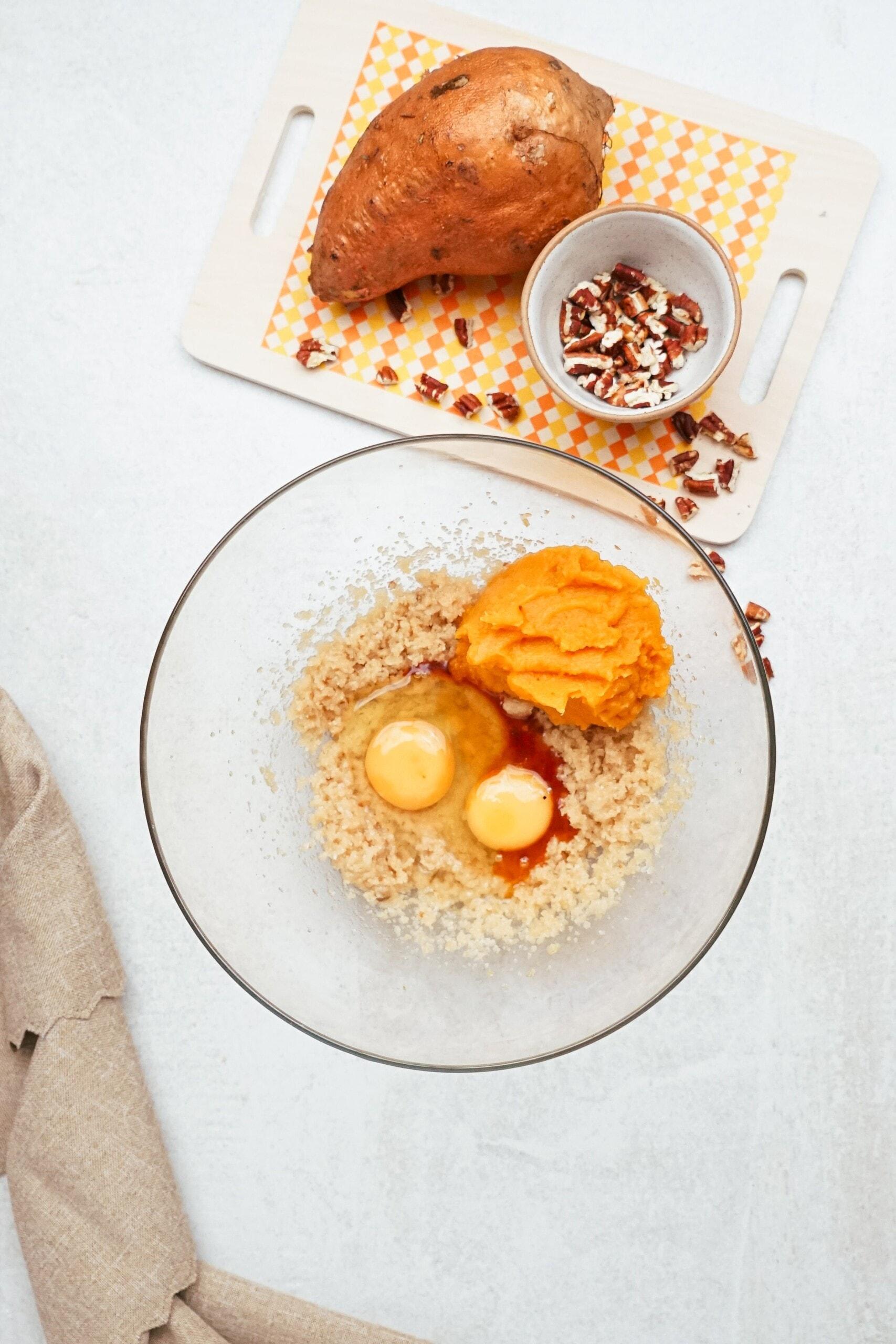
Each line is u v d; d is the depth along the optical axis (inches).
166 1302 34.1
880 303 35.0
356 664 34.1
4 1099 34.9
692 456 34.6
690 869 33.3
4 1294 35.2
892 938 34.9
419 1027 34.0
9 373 35.9
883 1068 34.9
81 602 35.8
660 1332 35.0
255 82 35.6
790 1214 34.9
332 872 33.9
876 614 35.0
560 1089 35.1
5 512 35.9
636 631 32.0
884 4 35.1
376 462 32.9
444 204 32.4
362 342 35.1
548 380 32.9
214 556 32.9
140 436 35.7
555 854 33.7
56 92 35.8
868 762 35.0
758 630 35.1
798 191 34.7
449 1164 35.1
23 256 35.8
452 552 34.1
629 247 33.7
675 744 33.4
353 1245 35.2
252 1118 35.2
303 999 34.1
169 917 35.3
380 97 35.1
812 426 35.0
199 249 35.6
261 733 34.1
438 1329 35.1
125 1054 34.7
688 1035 35.1
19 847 34.5
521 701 33.5
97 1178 34.3
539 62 32.1
